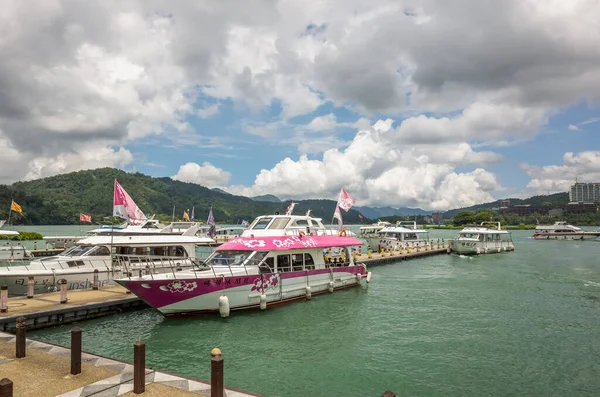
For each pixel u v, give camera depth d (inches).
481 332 751.1
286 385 517.7
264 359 607.2
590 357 626.2
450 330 764.0
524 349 660.7
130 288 748.0
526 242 3794.3
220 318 814.5
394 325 794.2
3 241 2170.3
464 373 563.2
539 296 1091.9
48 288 928.9
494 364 596.4
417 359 613.6
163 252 1117.7
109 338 704.4
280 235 1012.5
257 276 871.1
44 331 732.7
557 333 746.8
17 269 918.4
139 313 869.2
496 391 510.6
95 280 981.8
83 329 754.8
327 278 1068.5
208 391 365.7
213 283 808.3
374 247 2492.6
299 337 713.0
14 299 850.8
